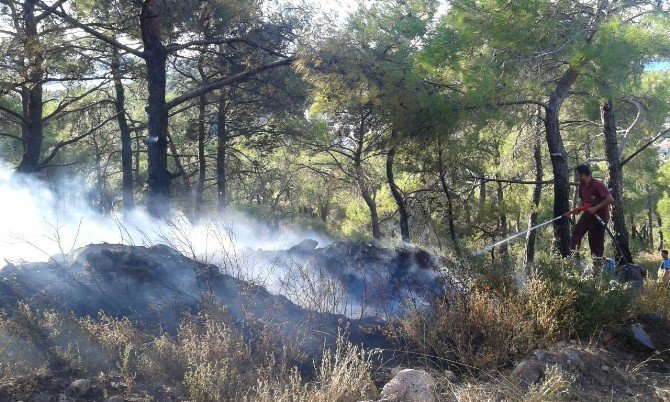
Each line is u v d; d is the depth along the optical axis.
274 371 5.03
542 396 4.62
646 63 10.90
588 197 8.86
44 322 5.17
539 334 5.98
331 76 13.59
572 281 6.42
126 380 4.52
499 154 18.52
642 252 30.03
